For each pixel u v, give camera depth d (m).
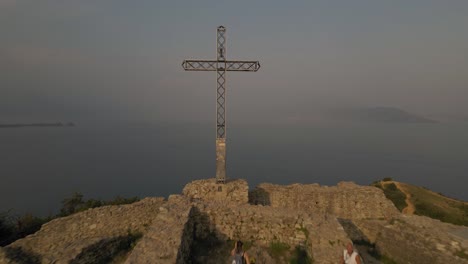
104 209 12.52
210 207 11.48
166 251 8.09
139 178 105.88
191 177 110.50
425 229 10.95
